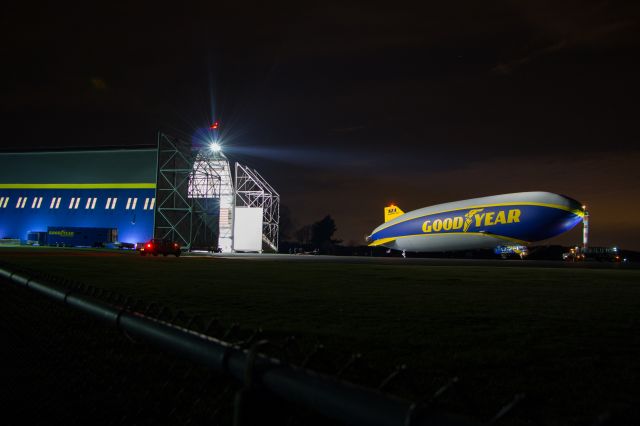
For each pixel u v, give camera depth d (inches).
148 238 2903.5
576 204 2309.3
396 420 53.3
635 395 188.1
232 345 83.3
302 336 290.7
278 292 549.3
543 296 552.7
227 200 2962.6
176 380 182.5
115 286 586.2
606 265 1812.3
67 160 3211.1
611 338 299.6
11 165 3280.0
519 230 2410.2
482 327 334.0
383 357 241.6
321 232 6200.8
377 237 3334.2
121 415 153.5
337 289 601.0
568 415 165.6
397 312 401.7
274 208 3287.4
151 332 104.9
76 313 333.1
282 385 68.4
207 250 2807.6
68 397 170.6
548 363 235.8
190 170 2549.2
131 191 3031.5
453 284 711.7
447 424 49.6
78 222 3036.4
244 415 70.7
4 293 371.6
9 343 251.3
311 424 76.2
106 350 234.5
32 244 3034.0
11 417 155.6
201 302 444.8
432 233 2822.3
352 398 58.9
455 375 210.5
